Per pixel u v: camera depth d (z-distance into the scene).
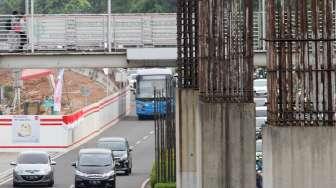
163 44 80.94
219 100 43.50
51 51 81.00
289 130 32.22
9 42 80.19
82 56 80.50
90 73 176.00
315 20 32.56
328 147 32.12
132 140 126.19
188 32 57.38
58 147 115.69
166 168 72.88
